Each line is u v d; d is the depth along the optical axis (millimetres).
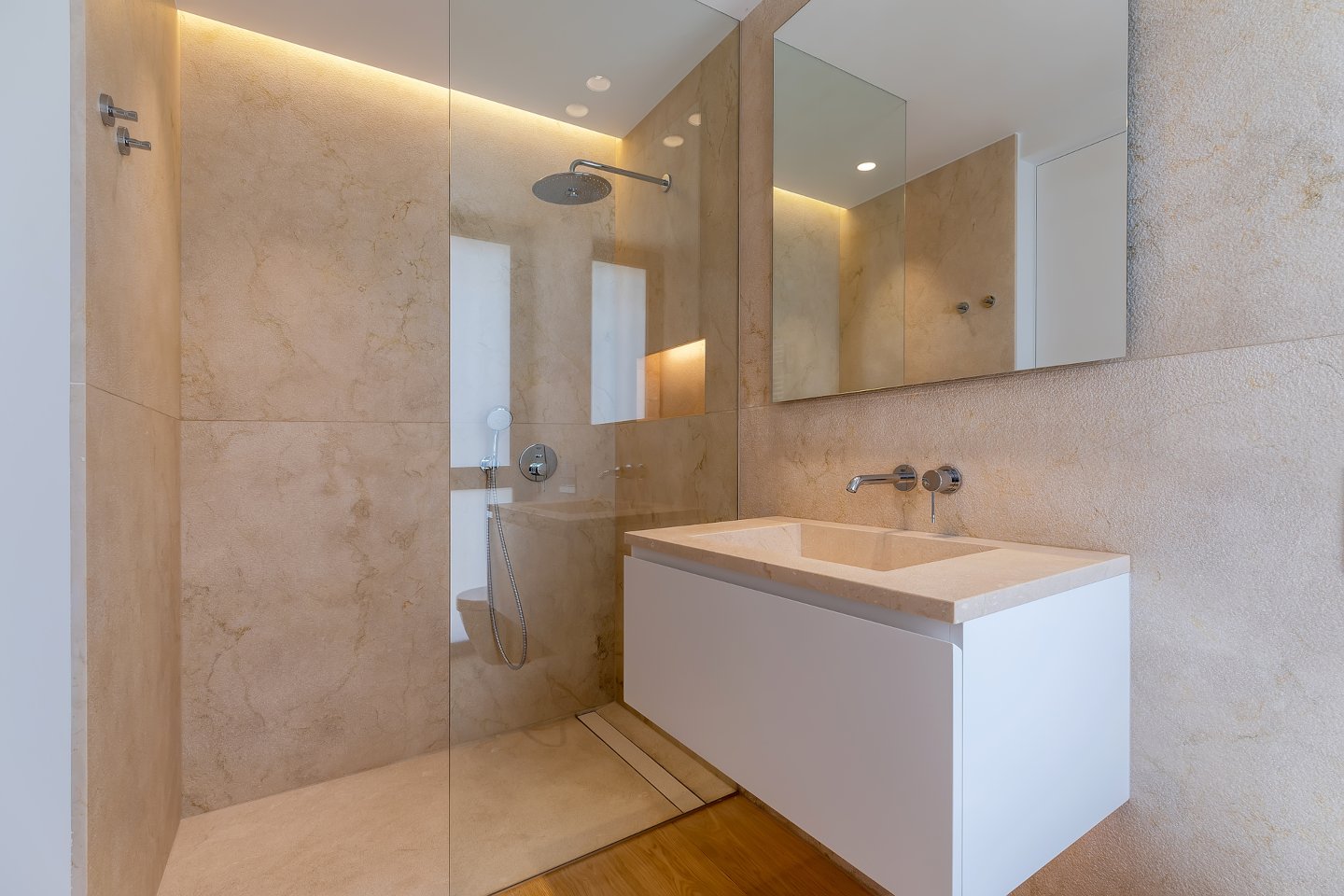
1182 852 1058
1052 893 1254
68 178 979
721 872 1608
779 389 1822
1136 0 1095
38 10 971
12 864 972
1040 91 1208
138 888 1333
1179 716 1056
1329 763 898
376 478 2207
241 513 2000
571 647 1753
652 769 1820
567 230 1740
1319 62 897
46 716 982
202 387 1943
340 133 2154
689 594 1299
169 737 1689
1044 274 1197
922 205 1423
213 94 1963
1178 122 1041
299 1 1875
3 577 963
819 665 1001
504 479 1674
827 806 986
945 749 811
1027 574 958
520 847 1623
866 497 1587
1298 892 930
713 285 1958
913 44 1445
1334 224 885
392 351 2232
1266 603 954
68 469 983
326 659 2129
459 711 1601
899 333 1474
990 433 1319
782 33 1795
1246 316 970
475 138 1621
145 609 1396
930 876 831
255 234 2021
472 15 1610
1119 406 1120
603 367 1798
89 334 1012
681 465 1920
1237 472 981
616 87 1792
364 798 2016
